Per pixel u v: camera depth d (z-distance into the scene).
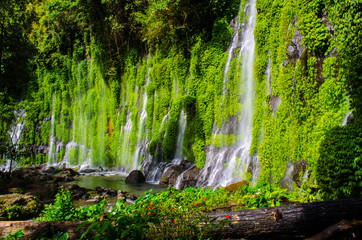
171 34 19.97
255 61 13.85
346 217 4.64
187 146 16.81
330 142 7.71
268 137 11.57
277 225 4.93
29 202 9.65
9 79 28.38
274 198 6.46
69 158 27.48
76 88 28.84
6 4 19.80
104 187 14.59
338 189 7.14
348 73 8.38
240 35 16.20
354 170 7.02
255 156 12.41
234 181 12.96
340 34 8.84
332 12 9.30
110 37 26.16
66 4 27.48
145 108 21.69
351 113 8.27
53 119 29.70
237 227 5.09
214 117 16.17
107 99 25.97
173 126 17.92
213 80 16.73
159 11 18.97
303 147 9.58
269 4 13.68
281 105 11.02
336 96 8.80
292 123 10.28
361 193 6.80
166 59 20.52
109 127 25.27
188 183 14.45
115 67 25.66
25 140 29.00
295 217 4.86
